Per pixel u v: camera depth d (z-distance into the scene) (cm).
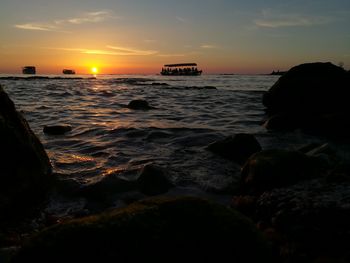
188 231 280
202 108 1872
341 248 339
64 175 652
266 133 1129
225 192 588
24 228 451
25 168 548
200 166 727
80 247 255
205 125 1292
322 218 379
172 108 1866
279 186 535
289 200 434
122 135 1060
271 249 292
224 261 269
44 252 251
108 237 263
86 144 932
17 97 2453
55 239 259
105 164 738
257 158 595
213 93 3058
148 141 983
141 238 267
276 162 566
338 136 1051
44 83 5122
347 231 355
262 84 5653
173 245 270
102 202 550
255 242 282
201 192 588
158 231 275
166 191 588
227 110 1778
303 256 337
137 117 1493
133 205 307
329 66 1480
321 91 1370
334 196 423
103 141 973
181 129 1162
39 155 624
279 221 401
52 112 1614
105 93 3023
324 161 619
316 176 550
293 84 1454
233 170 705
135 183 611
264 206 452
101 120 1388
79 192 579
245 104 2064
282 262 336
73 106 1894
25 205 522
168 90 3597
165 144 948
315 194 439
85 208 526
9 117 574
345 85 1357
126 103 2098
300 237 367
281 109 1505
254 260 273
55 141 961
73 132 1101
